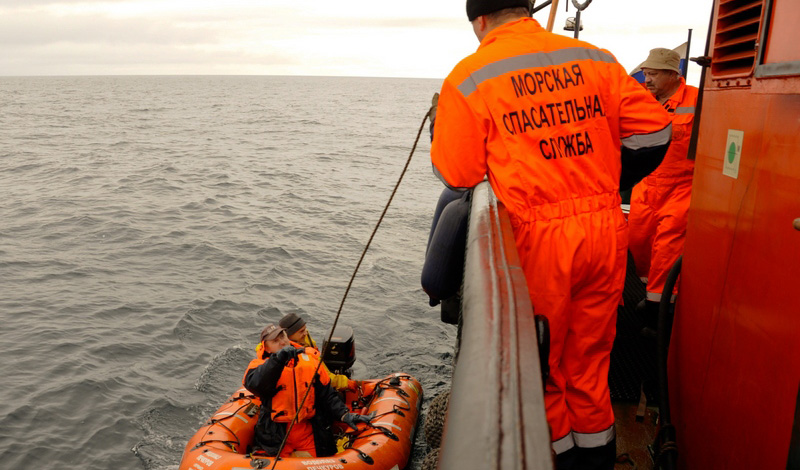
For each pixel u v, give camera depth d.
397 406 7.15
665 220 3.75
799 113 1.48
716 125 2.05
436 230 2.11
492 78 1.68
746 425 1.73
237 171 36.25
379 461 6.24
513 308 0.96
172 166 37.34
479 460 0.61
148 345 11.32
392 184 32.25
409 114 109.12
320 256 17.41
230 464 5.86
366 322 11.78
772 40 1.57
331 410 6.36
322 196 28.16
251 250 18.08
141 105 125.31
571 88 1.70
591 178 1.68
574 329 1.76
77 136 58.22
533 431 0.65
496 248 1.24
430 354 10.20
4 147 47.38
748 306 1.73
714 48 2.06
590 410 1.79
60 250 18.06
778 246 1.56
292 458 5.92
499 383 0.74
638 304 4.03
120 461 7.90
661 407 2.35
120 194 27.61
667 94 3.79
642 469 2.56
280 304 13.40
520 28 1.78
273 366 5.90
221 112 106.25
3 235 19.78
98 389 9.62
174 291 14.34
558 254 1.63
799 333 1.44
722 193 1.97
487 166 1.74
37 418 8.80
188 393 9.62
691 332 2.20
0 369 10.30
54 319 12.58
